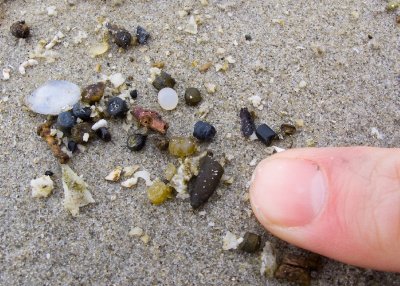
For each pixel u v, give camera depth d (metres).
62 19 0.12
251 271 0.09
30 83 0.11
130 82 0.11
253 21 0.12
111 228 0.10
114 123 0.11
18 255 0.09
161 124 0.10
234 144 0.10
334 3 0.13
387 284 0.09
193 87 0.11
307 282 0.09
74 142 0.10
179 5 0.13
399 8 0.13
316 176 0.08
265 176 0.09
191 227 0.10
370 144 0.11
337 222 0.08
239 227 0.10
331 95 0.11
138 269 0.09
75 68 0.12
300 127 0.11
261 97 0.11
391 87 0.11
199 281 0.09
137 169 0.10
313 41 0.12
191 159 0.10
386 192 0.08
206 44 0.12
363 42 0.12
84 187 0.10
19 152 0.10
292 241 0.09
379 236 0.08
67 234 0.10
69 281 0.09
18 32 0.12
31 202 0.10
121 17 0.12
